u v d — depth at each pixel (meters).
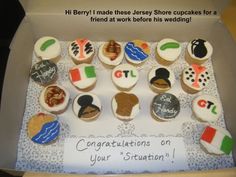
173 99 0.51
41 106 0.52
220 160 0.49
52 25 0.56
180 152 0.49
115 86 0.54
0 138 0.42
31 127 0.49
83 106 0.50
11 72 0.47
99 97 0.53
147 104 0.53
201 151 0.50
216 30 0.56
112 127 0.51
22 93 0.51
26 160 0.48
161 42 0.57
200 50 0.56
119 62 0.55
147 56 0.56
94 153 0.49
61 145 0.49
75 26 0.56
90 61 0.57
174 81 0.54
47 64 0.54
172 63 0.57
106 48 0.56
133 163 0.48
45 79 0.53
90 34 0.58
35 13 0.53
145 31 0.57
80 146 0.49
